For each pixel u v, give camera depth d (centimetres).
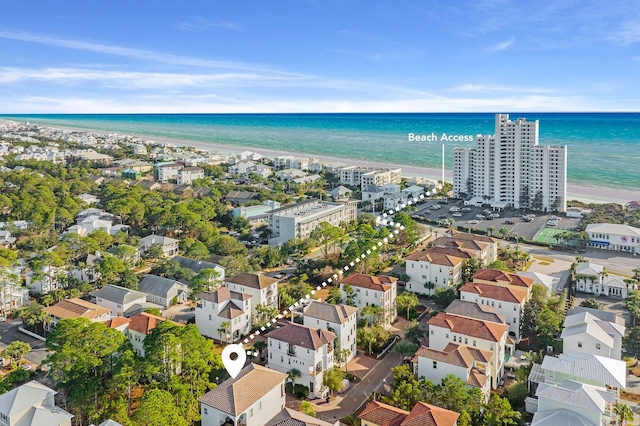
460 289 11625
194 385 7969
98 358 7919
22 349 9962
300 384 9162
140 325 10088
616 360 8281
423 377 8706
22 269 14675
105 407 7431
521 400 8338
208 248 16988
